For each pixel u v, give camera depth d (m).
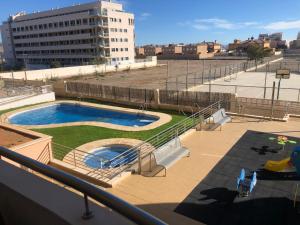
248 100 21.05
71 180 1.98
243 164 11.84
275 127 16.38
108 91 28.78
